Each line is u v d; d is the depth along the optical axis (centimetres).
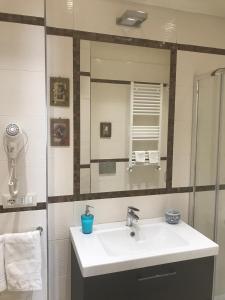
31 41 148
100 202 178
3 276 145
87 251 140
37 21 147
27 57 148
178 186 199
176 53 188
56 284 172
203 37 194
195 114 197
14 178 150
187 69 193
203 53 196
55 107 162
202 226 206
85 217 162
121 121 183
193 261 147
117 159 184
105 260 131
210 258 150
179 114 194
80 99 168
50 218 167
